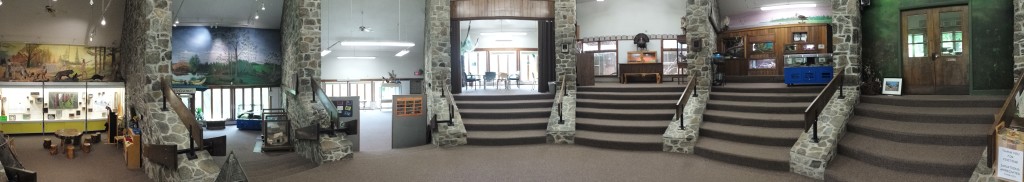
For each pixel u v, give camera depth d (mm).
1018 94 6293
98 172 9656
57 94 15391
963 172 6027
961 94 8922
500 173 7898
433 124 11125
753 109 10133
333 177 7734
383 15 17219
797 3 13242
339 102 11586
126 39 14492
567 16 12727
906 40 9398
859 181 6359
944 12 9031
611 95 12320
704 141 9359
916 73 9320
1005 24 8531
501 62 21078
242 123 17234
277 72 18328
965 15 8852
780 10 14375
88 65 16141
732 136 9133
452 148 10258
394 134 10672
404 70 22672
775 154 7988
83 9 14555
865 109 8586
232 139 14758
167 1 9180
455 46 13445
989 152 5355
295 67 11664
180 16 15906
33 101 15211
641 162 8586
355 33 17969
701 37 11617
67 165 10336
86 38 15648
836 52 9336
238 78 17719
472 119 11883
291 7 12641
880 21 9539
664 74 16594
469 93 13734
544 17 13484
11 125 14859
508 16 13219
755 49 14781
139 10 10242
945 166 6129
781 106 9812
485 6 13172
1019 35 7738
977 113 7465
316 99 11008
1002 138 5090
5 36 14609
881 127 7660
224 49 17469
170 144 7840
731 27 15258
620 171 7922
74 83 15367
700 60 11617
